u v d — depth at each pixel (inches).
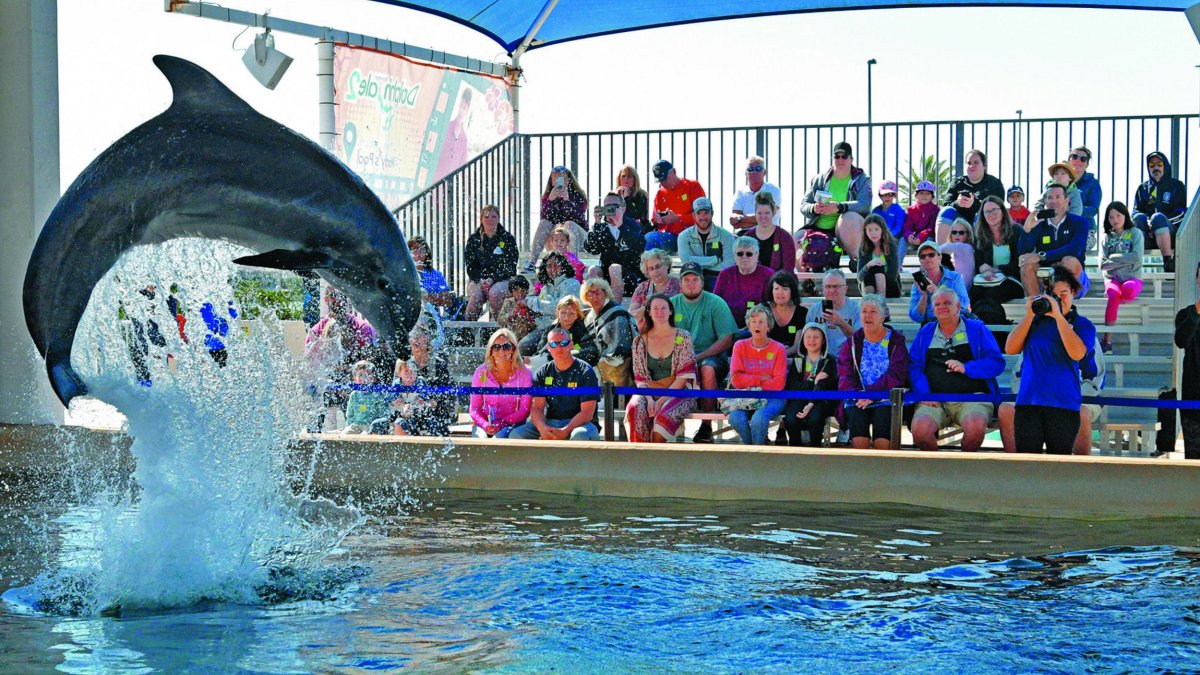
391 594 181.2
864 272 399.5
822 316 350.6
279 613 171.5
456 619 167.3
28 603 176.9
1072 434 289.3
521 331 424.8
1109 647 152.8
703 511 251.4
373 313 199.2
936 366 319.9
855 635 158.4
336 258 192.2
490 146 506.6
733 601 176.1
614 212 439.5
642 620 166.2
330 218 190.2
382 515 245.4
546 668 144.1
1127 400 288.8
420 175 474.0
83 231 182.9
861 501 259.9
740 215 443.5
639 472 270.8
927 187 438.6
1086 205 424.8
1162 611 170.4
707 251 413.7
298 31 422.3
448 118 486.0
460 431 392.8
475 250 465.4
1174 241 425.7
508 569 196.9
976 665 145.6
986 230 387.5
